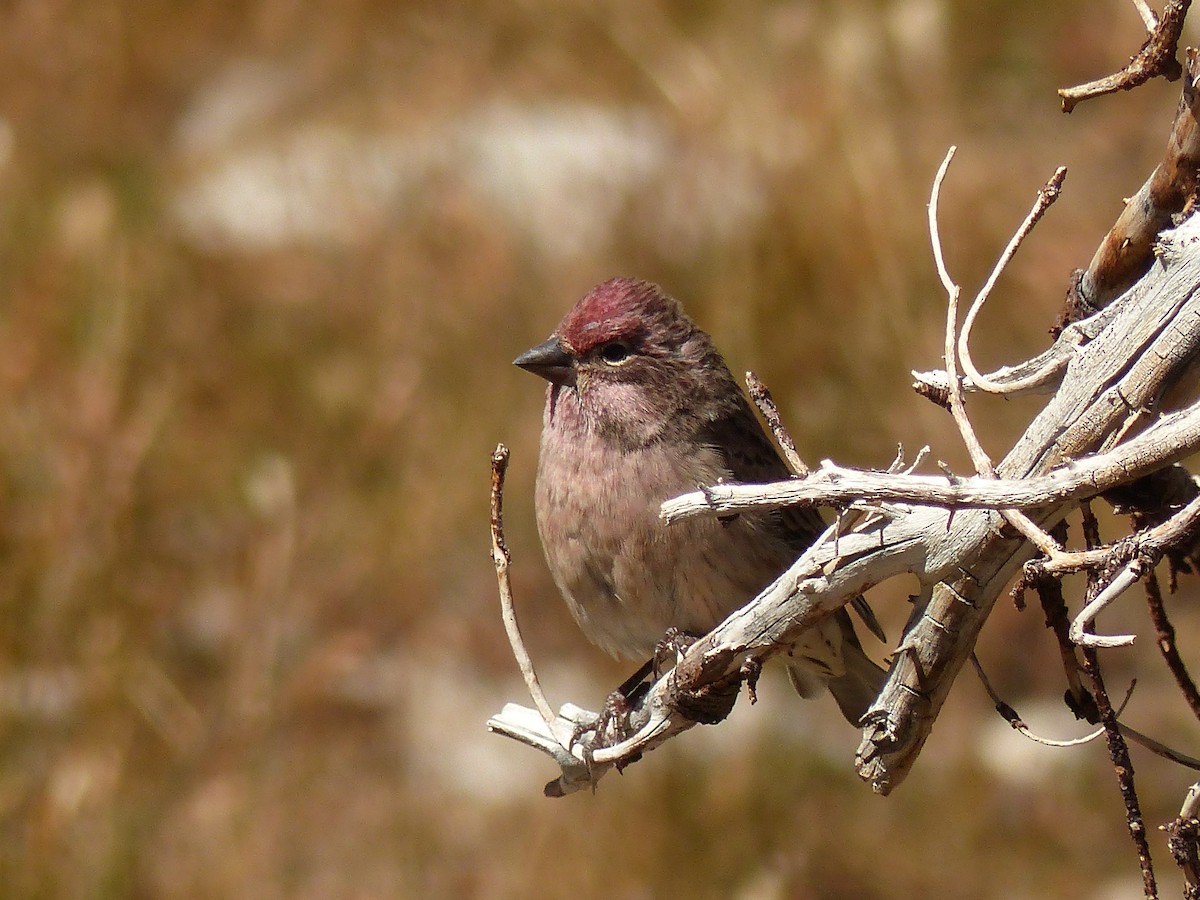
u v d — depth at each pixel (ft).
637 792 37.04
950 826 37.81
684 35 53.62
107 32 58.95
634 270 47.26
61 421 41.39
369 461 45.19
